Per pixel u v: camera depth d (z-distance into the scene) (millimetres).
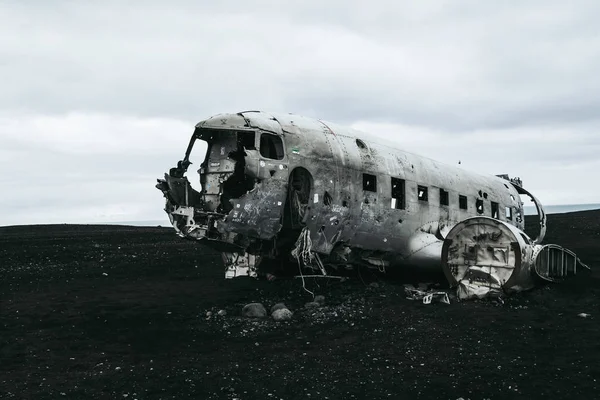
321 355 6391
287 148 9250
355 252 10656
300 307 9281
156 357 6391
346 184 9945
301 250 9398
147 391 5180
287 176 9039
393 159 11391
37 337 7402
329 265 10352
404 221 11219
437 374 5609
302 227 9422
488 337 7055
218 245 9227
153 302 10070
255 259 10711
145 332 7672
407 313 8594
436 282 11789
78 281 13008
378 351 6527
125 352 6641
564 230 26344
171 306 9641
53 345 6973
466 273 9688
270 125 9328
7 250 20719
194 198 9758
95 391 5195
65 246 22953
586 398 4883
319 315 8539
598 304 8961
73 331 7750
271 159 8930
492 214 14812
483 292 9352
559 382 5309
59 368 5969
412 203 11422
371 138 11516
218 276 13906
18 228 44094
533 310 8594
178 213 9117
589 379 5379
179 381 5469
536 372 5621
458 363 5977
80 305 9773
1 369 5949
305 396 5020
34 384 5414
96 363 6160
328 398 4965
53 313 9031
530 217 41375
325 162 9688
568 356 6160
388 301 9508
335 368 5871
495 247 9477
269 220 8875
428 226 11875
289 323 8125
